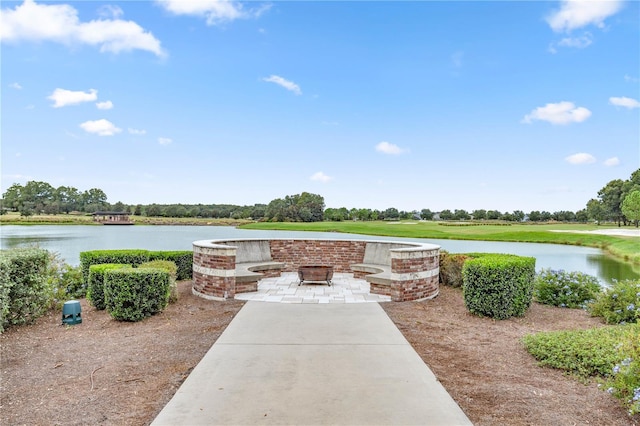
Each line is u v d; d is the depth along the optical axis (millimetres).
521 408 3645
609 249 31875
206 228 65938
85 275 9914
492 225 68062
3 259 6133
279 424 3338
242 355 5008
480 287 7203
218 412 3545
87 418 3496
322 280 10234
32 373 4574
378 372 4477
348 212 81562
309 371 4496
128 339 5902
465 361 4914
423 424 3346
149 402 3809
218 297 8578
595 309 7520
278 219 76875
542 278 9008
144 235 45281
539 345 5043
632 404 3418
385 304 8148
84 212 89875
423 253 8789
